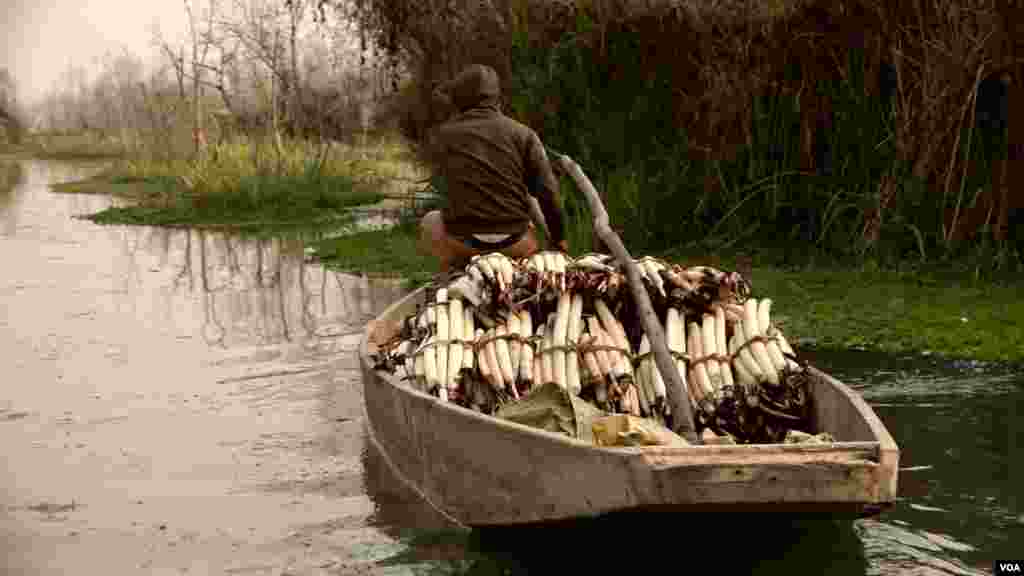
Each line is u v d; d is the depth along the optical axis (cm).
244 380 758
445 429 471
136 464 587
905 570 422
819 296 901
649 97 1153
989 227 969
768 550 438
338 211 1823
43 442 629
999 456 544
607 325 516
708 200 1110
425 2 1370
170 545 475
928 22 1001
